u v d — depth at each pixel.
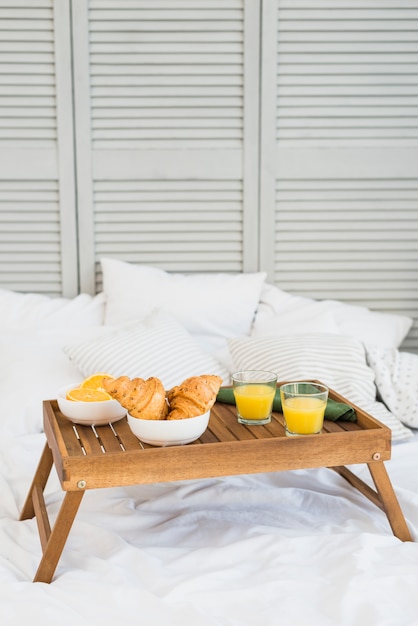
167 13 2.38
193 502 1.64
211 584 1.30
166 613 1.20
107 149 2.45
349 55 2.45
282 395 1.50
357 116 2.48
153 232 2.52
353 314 2.41
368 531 1.52
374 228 2.54
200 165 2.47
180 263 2.54
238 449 1.41
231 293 2.39
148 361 2.02
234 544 1.42
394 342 2.40
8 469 1.76
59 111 2.40
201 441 1.46
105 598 1.24
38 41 2.37
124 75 2.42
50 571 1.35
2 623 1.18
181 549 1.43
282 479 1.75
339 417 1.59
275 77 2.43
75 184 2.46
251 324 2.43
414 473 1.72
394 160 2.50
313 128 2.48
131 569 1.36
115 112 2.43
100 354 2.00
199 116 2.45
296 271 2.57
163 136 2.45
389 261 2.58
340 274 2.57
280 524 1.56
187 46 2.41
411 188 2.53
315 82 2.45
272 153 2.48
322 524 1.55
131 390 1.40
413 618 1.20
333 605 1.23
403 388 2.00
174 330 2.16
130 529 1.54
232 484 1.70
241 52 2.42
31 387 1.95
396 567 1.34
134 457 1.36
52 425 1.50
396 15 2.43
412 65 2.47
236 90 2.45
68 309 2.37
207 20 2.40
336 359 2.01
